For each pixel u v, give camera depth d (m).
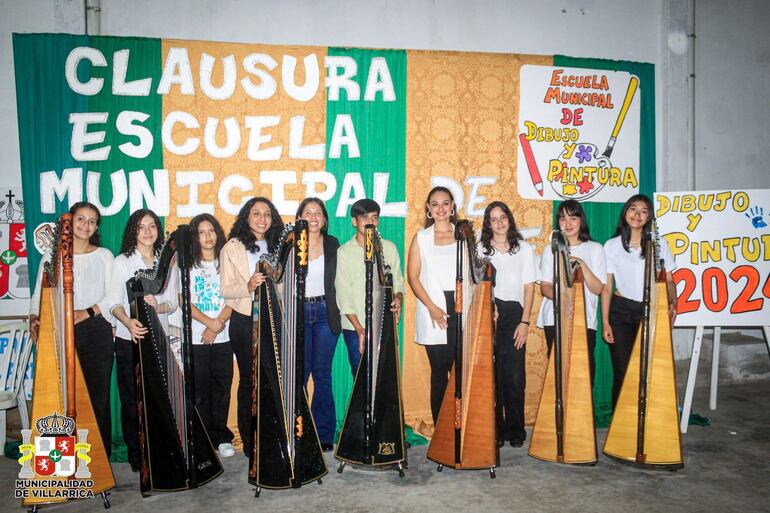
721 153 4.64
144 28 3.76
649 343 2.98
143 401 2.67
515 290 3.31
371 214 3.17
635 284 3.34
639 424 2.96
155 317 2.70
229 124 3.62
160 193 3.55
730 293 3.67
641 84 4.04
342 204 3.71
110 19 3.74
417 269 3.22
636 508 2.54
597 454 3.04
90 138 3.48
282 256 2.63
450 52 3.79
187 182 3.58
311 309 3.21
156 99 3.54
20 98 3.42
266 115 3.65
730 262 3.69
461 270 2.79
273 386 2.68
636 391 3.07
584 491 2.72
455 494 2.69
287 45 3.67
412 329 3.74
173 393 2.75
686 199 3.71
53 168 3.46
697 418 3.71
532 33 4.17
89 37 3.48
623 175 4.02
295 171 3.68
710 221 3.70
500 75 3.85
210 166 3.60
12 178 3.68
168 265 2.62
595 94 3.97
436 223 3.24
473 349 2.89
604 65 3.97
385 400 2.89
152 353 2.68
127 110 3.52
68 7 3.67
